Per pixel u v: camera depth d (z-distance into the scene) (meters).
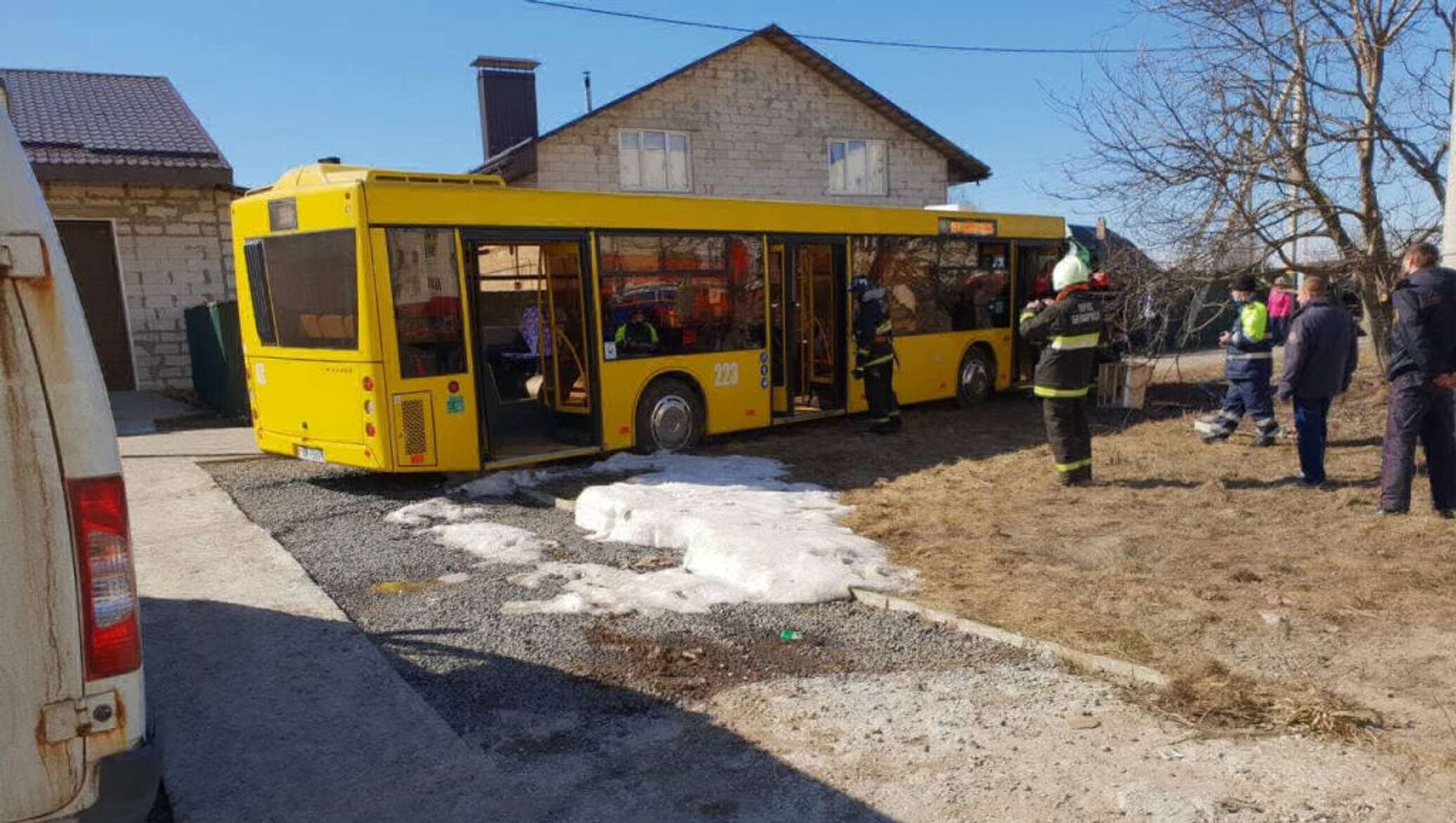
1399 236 11.59
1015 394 15.58
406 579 6.34
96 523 2.50
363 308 8.13
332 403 8.58
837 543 6.65
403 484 9.30
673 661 4.90
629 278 9.91
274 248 8.90
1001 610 5.41
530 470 9.59
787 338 11.52
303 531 7.58
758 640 5.20
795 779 3.74
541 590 6.05
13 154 2.40
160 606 5.71
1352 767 3.67
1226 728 4.02
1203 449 10.17
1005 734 4.05
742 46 22.98
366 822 3.47
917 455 10.36
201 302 16.53
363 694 4.49
